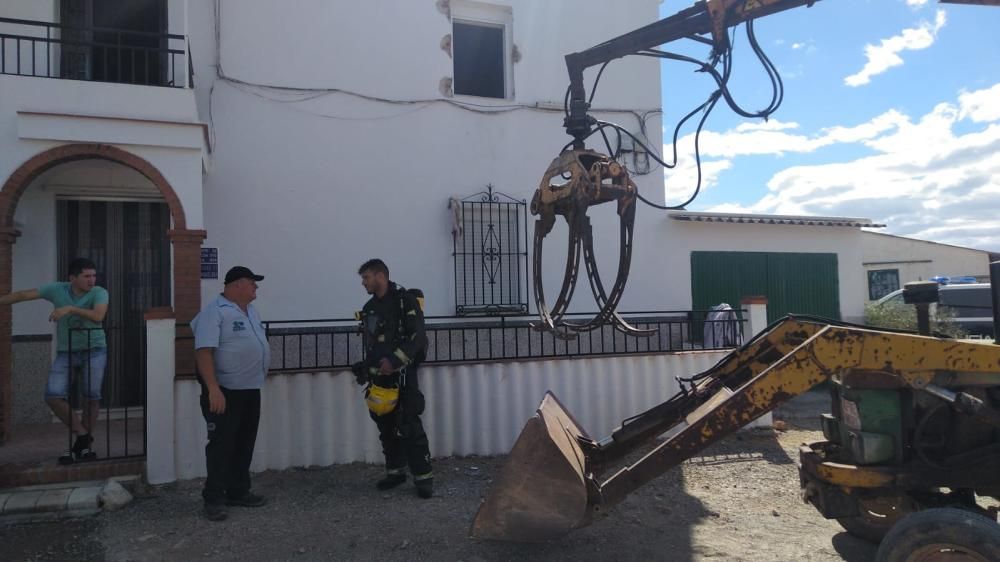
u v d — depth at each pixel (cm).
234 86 791
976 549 301
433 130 868
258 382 499
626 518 488
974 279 1515
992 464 359
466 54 925
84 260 565
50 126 611
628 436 446
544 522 372
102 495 497
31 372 705
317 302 806
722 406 366
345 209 824
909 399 378
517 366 662
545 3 937
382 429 542
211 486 475
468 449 645
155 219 773
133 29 750
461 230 864
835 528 471
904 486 367
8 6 686
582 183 382
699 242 1004
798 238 1073
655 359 711
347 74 836
